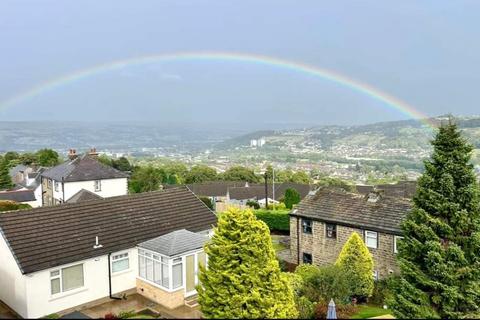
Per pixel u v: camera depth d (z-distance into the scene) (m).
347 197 29.34
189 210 27.83
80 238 21.86
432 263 18.67
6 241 20.00
